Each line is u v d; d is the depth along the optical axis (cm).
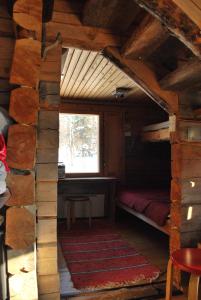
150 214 349
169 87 237
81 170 530
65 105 511
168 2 122
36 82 153
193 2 112
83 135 534
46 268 190
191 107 256
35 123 154
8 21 178
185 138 253
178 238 250
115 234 426
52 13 189
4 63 176
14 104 151
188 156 253
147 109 558
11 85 171
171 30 135
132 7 191
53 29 204
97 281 254
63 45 214
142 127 534
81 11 210
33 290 156
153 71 243
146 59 237
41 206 191
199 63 181
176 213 255
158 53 227
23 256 154
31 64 152
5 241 150
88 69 340
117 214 527
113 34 223
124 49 218
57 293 190
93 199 522
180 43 210
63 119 524
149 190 480
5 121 150
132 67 237
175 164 258
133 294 232
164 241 391
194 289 167
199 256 187
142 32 183
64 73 356
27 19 151
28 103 152
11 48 178
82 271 279
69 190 511
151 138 482
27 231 153
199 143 258
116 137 539
